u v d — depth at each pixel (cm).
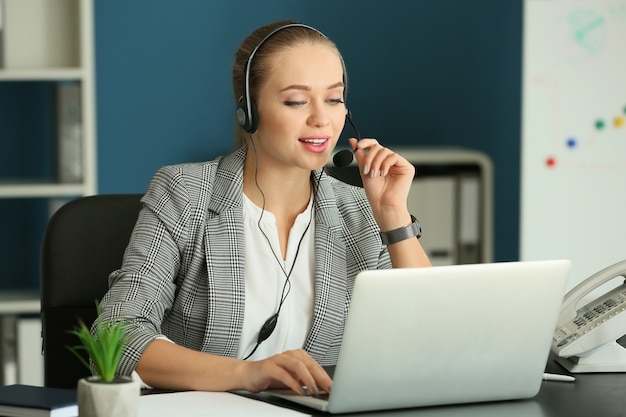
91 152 455
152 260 236
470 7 534
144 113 512
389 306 185
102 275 266
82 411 167
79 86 453
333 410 191
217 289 236
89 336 171
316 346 243
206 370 206
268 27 247
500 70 538
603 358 228
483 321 194
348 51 528
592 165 475
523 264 195
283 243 248
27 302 456
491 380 199
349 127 532
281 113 236
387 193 250
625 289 237
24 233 502
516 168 543
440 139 539
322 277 244
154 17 508
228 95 516
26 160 498
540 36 468
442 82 536
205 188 245
